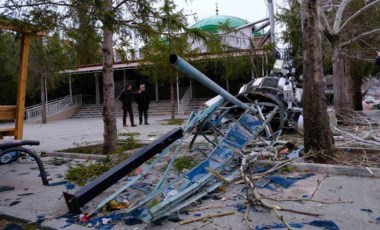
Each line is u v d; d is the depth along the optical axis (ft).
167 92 104.17
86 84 113.39
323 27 40.45
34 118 85.40
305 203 12.00
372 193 12.81
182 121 55.42
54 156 25.36
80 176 17.46
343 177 15.16
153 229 10.44
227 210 11.66
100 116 94.73
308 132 17.74
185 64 13.30
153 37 24.91
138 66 57.62
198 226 10.49
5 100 96.22
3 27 23.12
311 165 16.39
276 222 10.52
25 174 19.11
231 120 21.36
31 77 74.43
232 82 89.61
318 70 17.54
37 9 21.72
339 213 10.98
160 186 13.20
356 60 58.34
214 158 15.21
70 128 56.54
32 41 29.50
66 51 27.58
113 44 25.94
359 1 48.29
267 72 48.83
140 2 22.43
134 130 42.65
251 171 15.07
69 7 21.91
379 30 40.83
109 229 10.61
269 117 19.26
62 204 13.34
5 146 15.75
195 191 12.94
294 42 52.11
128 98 48.96
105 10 21.22
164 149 13.05
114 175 11.60
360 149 20.10
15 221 12.14
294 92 34.65
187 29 24.38
